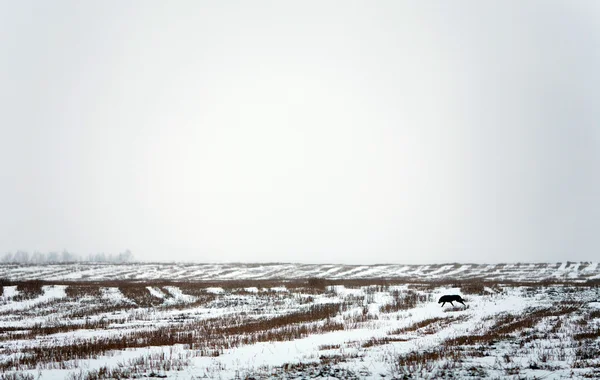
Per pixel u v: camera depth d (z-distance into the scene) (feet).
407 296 138.51
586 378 45.75
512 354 59.16
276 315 112.37
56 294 144.05
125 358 62.54
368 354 62.03
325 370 52.49
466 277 247.09
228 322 100.48
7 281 155.94
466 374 48.65
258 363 57.98
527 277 241.96
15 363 59.47
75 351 66.95
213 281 207.92
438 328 85.51
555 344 65.62
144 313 118.11
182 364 57.52
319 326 90.48
